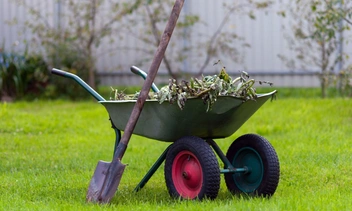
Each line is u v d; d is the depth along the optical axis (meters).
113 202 4.88
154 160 6.97
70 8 12.42
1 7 13.37
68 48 12.41
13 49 13.32
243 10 12.22
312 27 11.48
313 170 5.98
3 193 5.30
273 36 12.24
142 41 12.78
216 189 4.57
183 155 4.77
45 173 6.32
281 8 11.98
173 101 4.48
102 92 12.92
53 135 8.88
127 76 13.08
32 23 13.18
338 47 11.64
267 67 12.38
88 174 6.19
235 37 12.02
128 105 4.85
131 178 6.02
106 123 9.80
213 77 4.79
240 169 4.99
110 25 12.60
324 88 11.28
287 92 12.11
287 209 4.28
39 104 11.78
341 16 8.85
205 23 12.12
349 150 6.85
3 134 8.86
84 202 4.84
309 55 11.34
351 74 9.98
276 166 4.83
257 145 4.90
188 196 4.75
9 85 12.73
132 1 12.30
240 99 4.61
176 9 4.81
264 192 4.86
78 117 10.12
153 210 4.40
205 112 4.62
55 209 4.48
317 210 4.21
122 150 4.77
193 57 12.57
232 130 4.99
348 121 8.83
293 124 8.83
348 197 4.69
